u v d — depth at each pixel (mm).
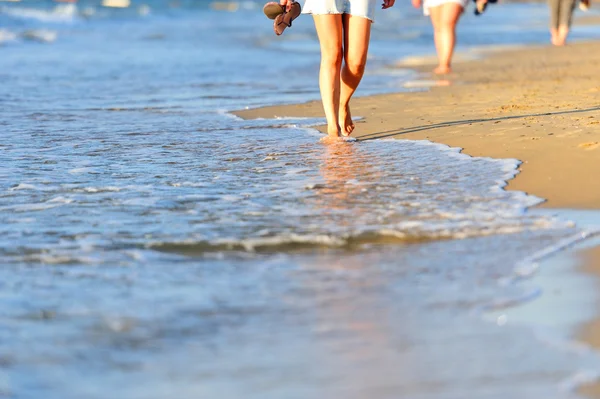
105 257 9125
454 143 14938
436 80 27594
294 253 9180
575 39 46438
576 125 15578
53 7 78062
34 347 6801
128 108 22000
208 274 8508
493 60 34438
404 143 15258
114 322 7289
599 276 7988
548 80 25547
